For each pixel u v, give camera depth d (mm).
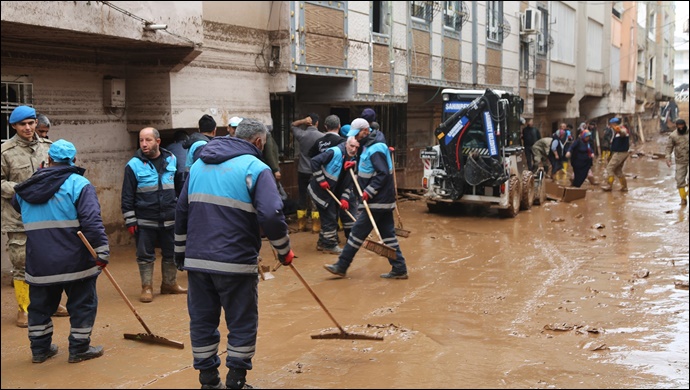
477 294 7219
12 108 8047
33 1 6688
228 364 4297
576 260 9109
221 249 4191
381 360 5027
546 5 26797
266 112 11375
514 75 23344
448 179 12914
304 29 11609
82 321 5012
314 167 8992
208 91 10023
